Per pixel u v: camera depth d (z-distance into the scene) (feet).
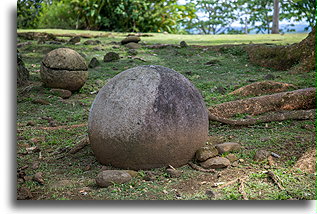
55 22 70.38
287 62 30.53
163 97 11.72
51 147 15.65
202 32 98.68
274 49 32.58
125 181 11.19
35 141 16.20
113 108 11.85
